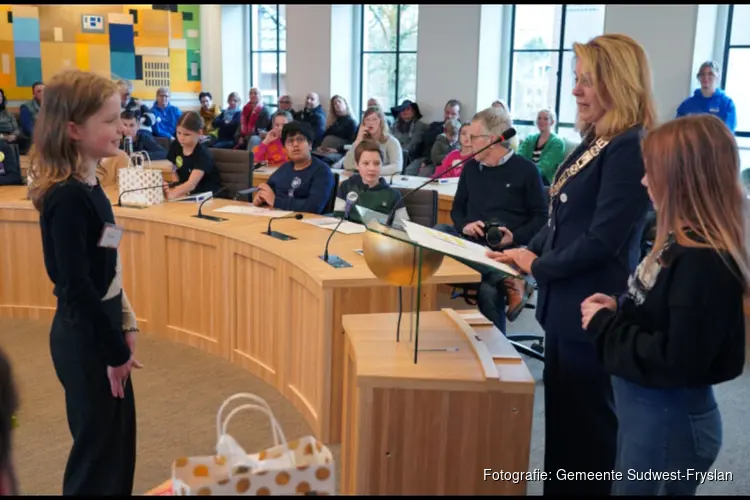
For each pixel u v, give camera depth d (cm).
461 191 357
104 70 1087
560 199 200
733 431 305
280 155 655
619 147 185
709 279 146
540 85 827
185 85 1187
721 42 664
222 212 399
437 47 864
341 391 286
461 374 169
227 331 369
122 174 416
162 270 393
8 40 1001
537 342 408
